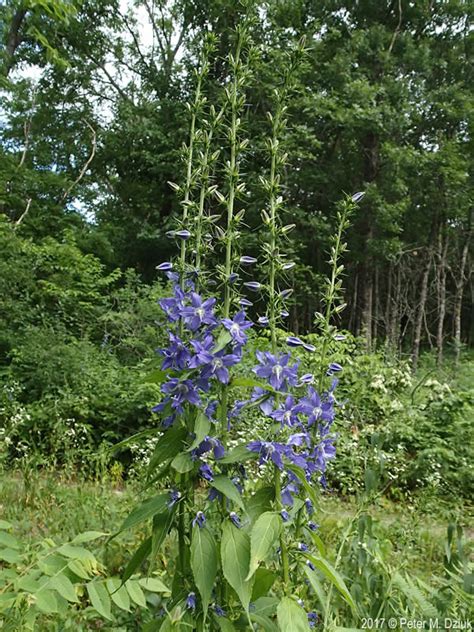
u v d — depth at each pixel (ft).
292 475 6.63
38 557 7.07
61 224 59.26
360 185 67.92
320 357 7.63
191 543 5.98
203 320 6.35
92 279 41.42
